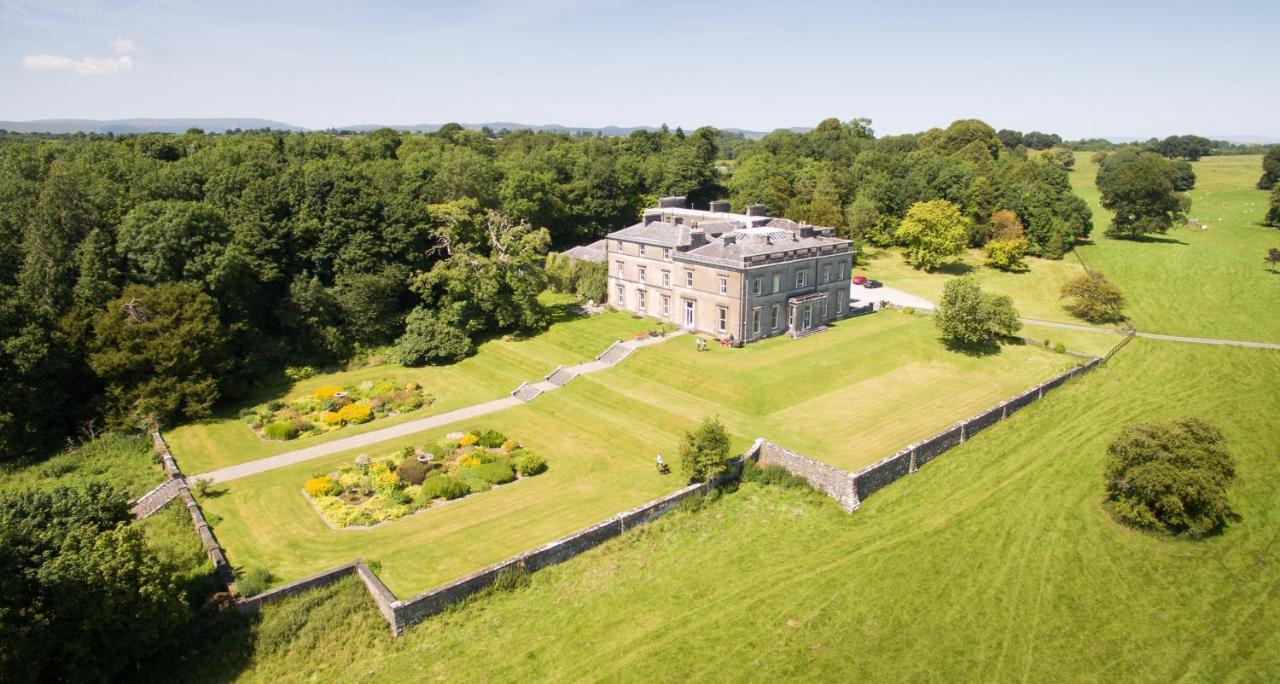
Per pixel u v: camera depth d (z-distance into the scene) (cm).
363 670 3538
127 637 3331
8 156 8869
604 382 7056
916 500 5006
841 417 6166
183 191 8181
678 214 10312
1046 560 4356
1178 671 3494
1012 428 6084
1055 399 6706
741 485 5191
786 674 3475
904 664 3528
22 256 6694
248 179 8356
